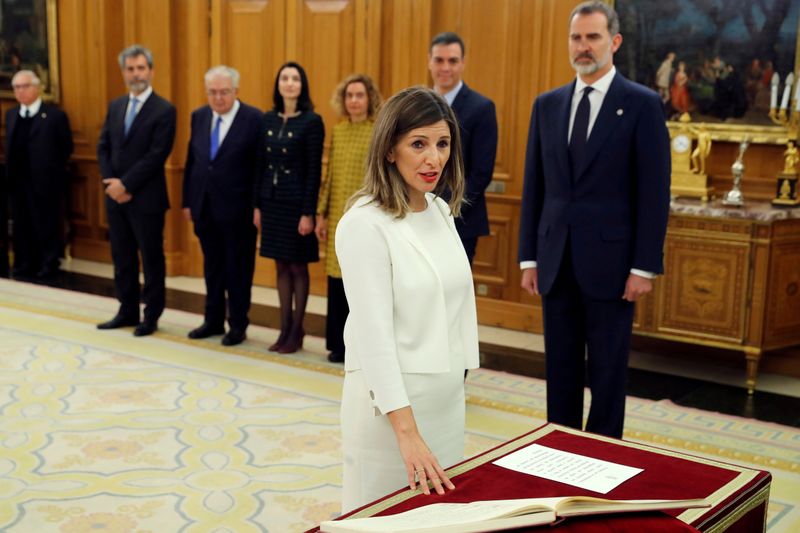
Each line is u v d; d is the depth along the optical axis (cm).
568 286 390
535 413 491
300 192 569
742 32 576
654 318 574
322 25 741
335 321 571
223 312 630
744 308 542
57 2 876
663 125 372
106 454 414
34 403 480
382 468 230
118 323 642
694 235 554
